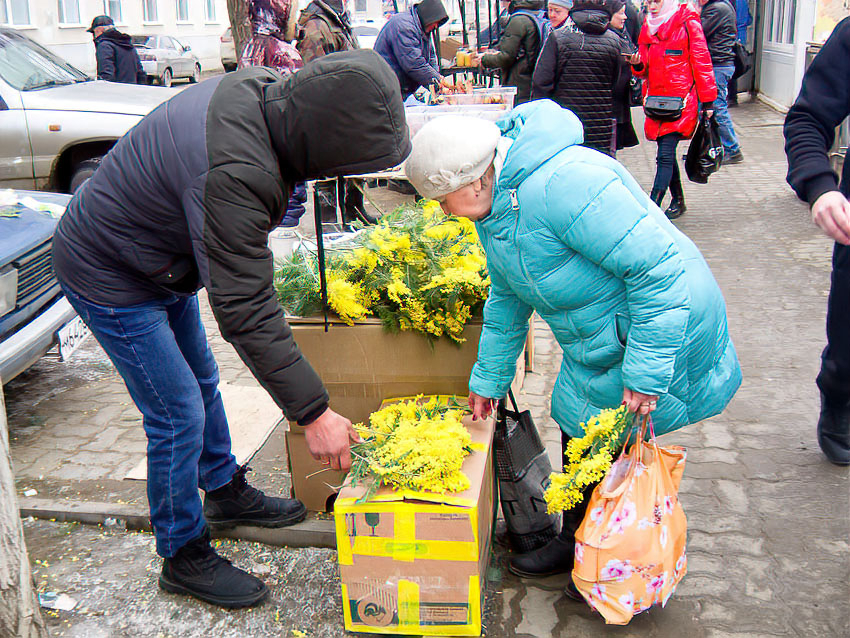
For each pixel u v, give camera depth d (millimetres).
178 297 2500
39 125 6746
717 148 6691
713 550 2826
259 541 2967
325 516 3025
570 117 2172
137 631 2551
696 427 3686
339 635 2512
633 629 2473
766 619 2492
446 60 10445
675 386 2301
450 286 2625
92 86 7520
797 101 2645
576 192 2047
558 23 7910
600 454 2264
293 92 1939
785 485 3201
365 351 2764
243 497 2932
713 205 7469
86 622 2592
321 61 1956
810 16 11055
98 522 3127
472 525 2279
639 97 7508
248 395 4094
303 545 2945
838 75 2541
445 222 2980
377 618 2443
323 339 2768
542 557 2699
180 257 2289
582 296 2215
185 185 2010
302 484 2998
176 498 2531
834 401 3232
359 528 2342
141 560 2910
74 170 6918
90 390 4379
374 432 2523
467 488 2332
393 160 1969
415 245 2805
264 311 2059
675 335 2113
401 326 2707
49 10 22188
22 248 3541
